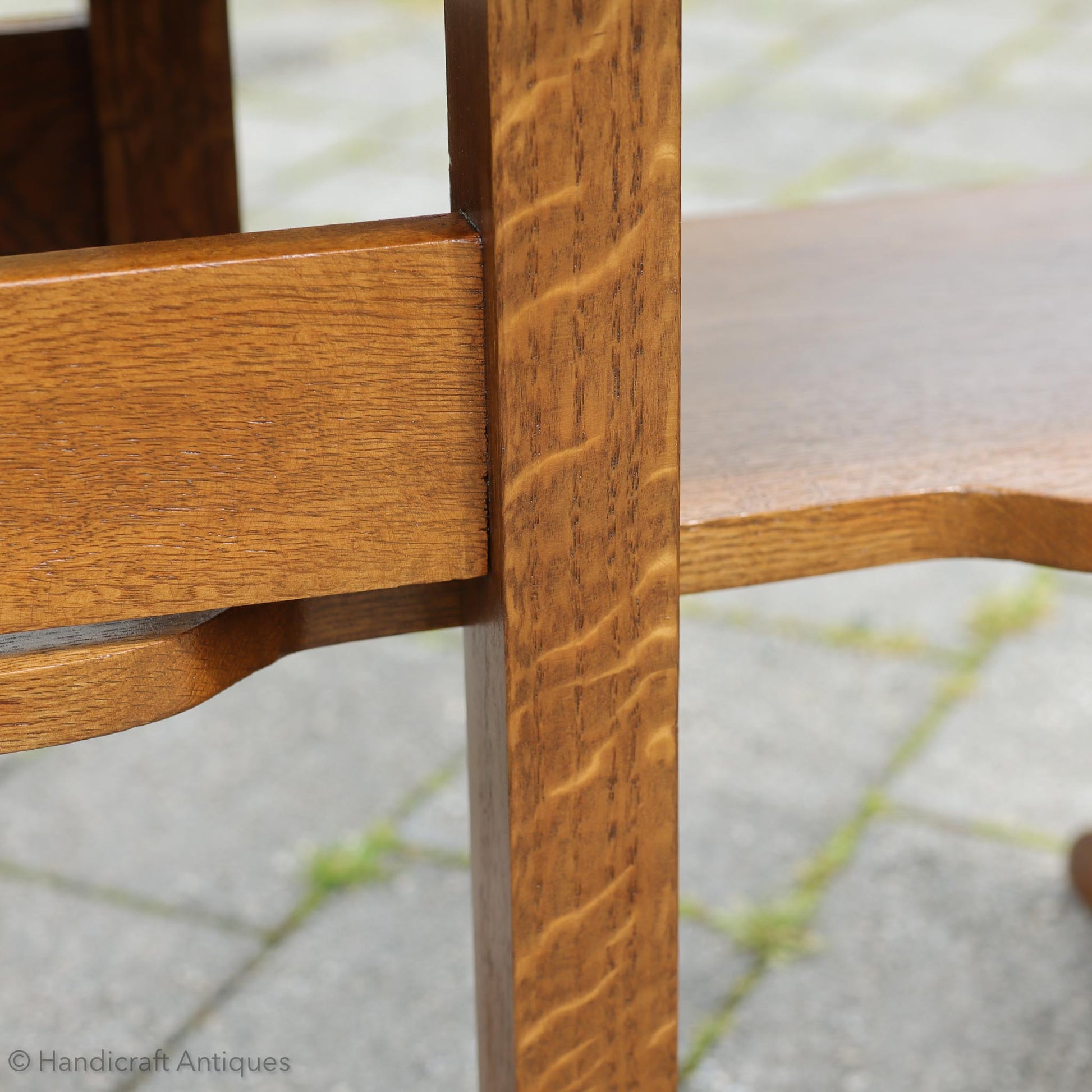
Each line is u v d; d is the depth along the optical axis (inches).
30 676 19.8
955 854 58.1
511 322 18.5
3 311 17.4
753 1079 47.9
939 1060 48.6
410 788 62.8
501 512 19.6
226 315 18.0
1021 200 43.5
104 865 58.3
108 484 18.5
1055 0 176.6
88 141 43.2
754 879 56.8
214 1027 50.5
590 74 17.7
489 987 25.8
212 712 67.7
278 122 139.9
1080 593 76.4
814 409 29.6
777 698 67.9
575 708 21.2
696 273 38.6
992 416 28.9
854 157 130.3
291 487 19.1
